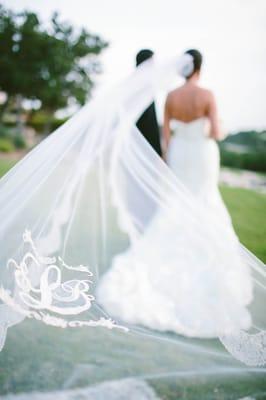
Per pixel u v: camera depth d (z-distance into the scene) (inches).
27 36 772.6
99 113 124.1
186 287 127.7
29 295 123.4
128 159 129.6
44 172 122.6
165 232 132.0
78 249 142.6
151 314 128.3
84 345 115.3
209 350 118.1
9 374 101.3
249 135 722.2
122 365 107.8
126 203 133.1
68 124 123.0
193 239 129.3
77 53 822.5
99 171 131.2
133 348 116.3
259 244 225.1
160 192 130.4
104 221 145.1
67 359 108.6
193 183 144.4
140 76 123.9
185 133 146.6
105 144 126.8
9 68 773.9
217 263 128.2
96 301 135.2
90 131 124.7
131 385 99.9
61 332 120.5
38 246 125.1
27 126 839.7
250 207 323.6
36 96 811.4
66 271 137.6
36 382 99.0
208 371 107.8
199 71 145.9
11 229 120.4
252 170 579.2
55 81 796.6
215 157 145.9
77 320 127.0
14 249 120.7
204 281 127.5
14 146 684.1
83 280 135.6
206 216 129.0
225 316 124.3
